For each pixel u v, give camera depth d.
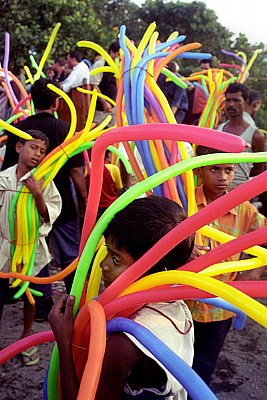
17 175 2.64
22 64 10.19
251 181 0.87
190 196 1.85
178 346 1.12
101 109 5.65
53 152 2.61
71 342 1.10
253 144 3.59
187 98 6.88
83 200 3.28
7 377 2.83
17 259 2.64
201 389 0.89
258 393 2.82
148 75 1.96
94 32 10.89
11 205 2.57
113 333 1.07
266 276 4.18
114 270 1.17
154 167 1.89
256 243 0.93
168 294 0.99
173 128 0.93
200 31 16.19
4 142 4.82
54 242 3.45
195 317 2.08
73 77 5.19
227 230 2.03
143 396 1.11
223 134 0.88
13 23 10.14
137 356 1.04
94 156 1.05
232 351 3.28
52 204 2.72
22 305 3.73
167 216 1.14
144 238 1.11
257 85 15.39
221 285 0.92
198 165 1.01
